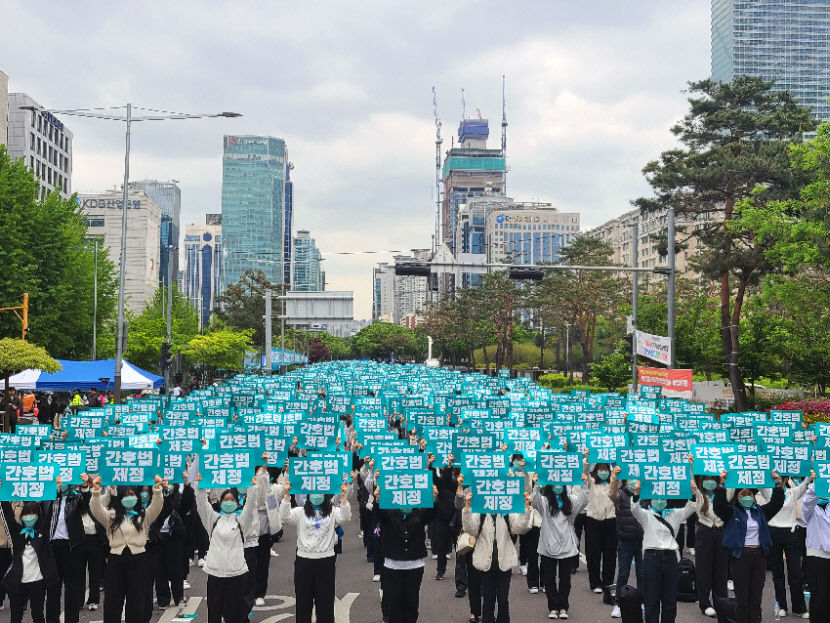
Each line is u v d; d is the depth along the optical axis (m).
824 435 21.08
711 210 45.81
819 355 42.84
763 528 11.70
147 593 11.95
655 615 11.43
